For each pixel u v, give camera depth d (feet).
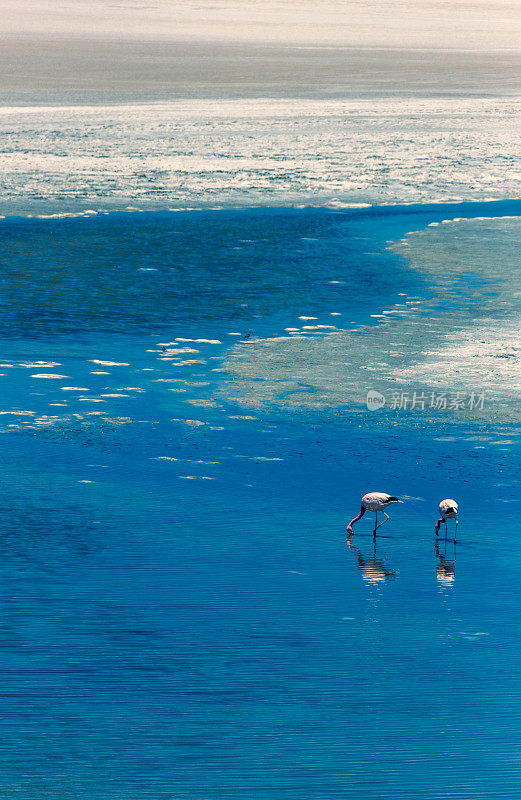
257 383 99.96
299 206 209.56
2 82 489.26
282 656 49.29
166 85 482.28
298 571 59.82
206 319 125.90
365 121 350.23
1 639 50.31
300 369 104.88
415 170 256.11
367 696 45.88
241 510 69.56
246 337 117.70
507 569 60.85
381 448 82.69
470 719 44.29
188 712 44.34
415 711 44.78
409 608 55.01
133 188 227.40
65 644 49.98
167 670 47.80
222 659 48.88
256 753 41.52
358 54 633.20
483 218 195.21
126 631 51.47
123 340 115.75
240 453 81.05
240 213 201.46
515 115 368.68
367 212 203.62
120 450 81.10
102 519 67.15
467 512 70.28
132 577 58.23
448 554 62.95
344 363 107.04
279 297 137.39
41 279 144.97
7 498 70.38
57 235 176.14
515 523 68.39
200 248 168.45
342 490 73.92
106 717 43.86
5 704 44.60
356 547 63.72
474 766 41.06
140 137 308.19
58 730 42.75
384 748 42.06
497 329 120.67
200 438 84.38
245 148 288.71
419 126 337.72
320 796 39.09
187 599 55.47
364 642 50.96
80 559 60.59
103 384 98.99
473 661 49.26
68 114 369.09
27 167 252.21
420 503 71.87
